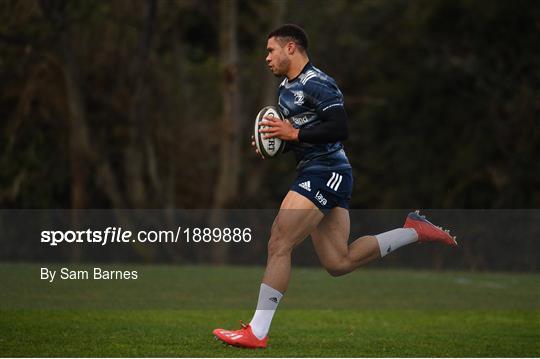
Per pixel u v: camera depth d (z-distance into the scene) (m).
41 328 28.89
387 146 101.62
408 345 26.31
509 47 97.44
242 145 100.06
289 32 24.25
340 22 101.69
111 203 90.69
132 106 86.25
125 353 23.62
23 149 84.44
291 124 24.45
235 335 23.91
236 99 90.12
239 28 106.69
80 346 24.92
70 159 85.81
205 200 93.94
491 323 32.84
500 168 95.31
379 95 103.75
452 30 100.44
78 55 85.25
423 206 98.19
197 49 108.12
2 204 83.75
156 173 87.94
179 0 92.25
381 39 104.50
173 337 27.06
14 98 84.06
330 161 24.06
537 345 26.78
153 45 91.25
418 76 102.00
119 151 90.19
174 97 94.62
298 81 24.17
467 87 100.69
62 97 84.12
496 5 95.62
